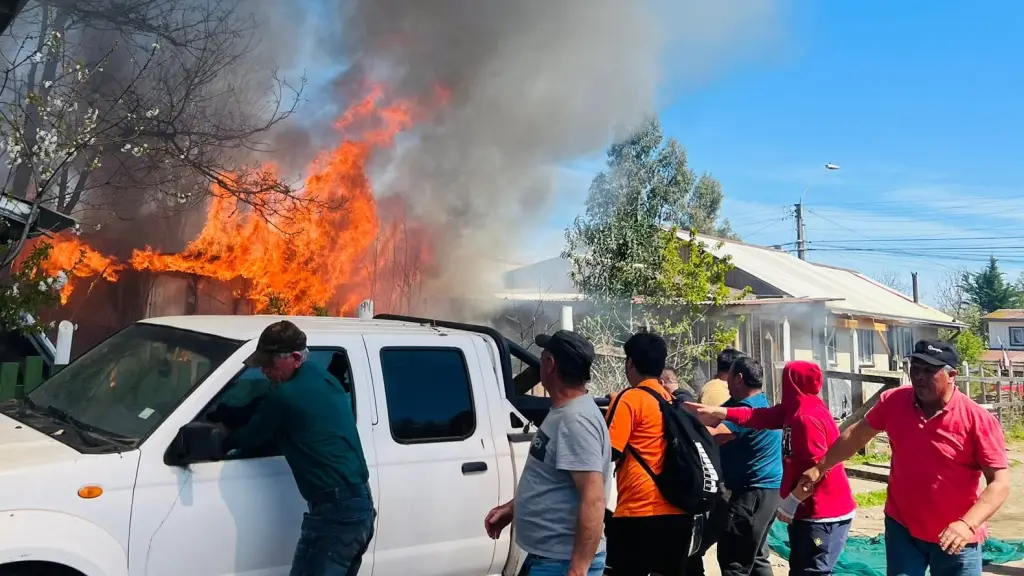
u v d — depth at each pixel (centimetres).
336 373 388
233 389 352
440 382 421
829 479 436
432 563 394
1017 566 645
